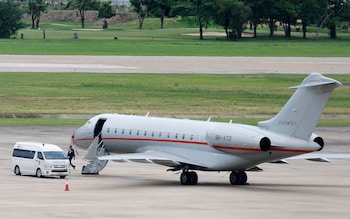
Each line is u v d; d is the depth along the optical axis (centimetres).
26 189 14812
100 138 17838
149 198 13762
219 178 17588
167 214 11875
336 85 14638
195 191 14900
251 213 12075
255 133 15238
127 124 17412
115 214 11800
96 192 14512
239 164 15538
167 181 16700
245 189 15350
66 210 12131
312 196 14300
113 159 15288
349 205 13150
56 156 17038
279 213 12100
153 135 16788
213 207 12694
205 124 16212
